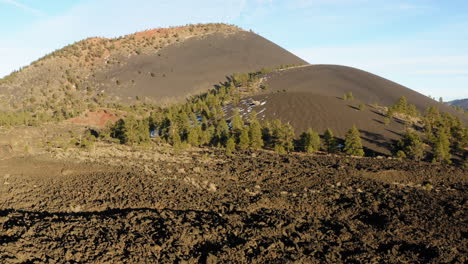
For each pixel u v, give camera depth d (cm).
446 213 2934
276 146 6956
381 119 9731
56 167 4159
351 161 5825
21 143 5897
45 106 15788
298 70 18900
